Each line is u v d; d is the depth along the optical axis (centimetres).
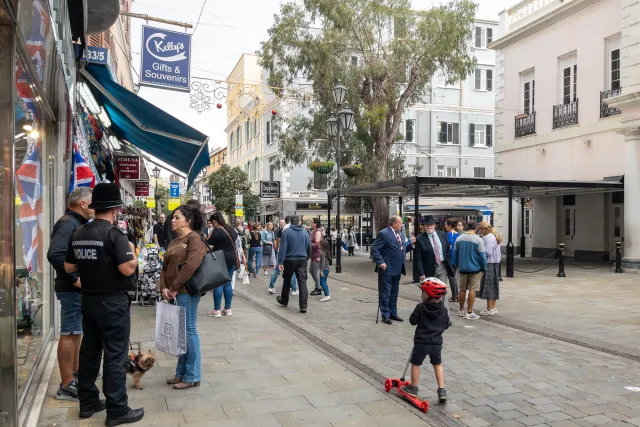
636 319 883
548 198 2200
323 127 2014
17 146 401
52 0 463
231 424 426
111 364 416
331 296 1178
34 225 500
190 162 966
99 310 414
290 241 968
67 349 468
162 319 505
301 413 454
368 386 529
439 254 1009
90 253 411
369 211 2812
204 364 597
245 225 1988
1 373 343
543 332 789
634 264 1614
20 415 387
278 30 1923
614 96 1755
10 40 341
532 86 2170
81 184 693
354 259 2355
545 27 2067
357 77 1878
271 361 614
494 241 920
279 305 1038
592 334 772
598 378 568
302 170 3347
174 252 508
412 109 3412
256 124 3891
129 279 428
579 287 1288
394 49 1805
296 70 1981
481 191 1841
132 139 1007
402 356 656
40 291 536
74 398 474
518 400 500
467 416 459
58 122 602
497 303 1052
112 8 687
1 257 344
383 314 862
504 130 2309
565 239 2152
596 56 1833
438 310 491
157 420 432
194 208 526
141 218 1773
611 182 1636
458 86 3500
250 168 4075
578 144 1917
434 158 3444
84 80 745
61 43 537
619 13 1738
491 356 659
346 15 1775
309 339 737
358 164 2019
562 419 453
